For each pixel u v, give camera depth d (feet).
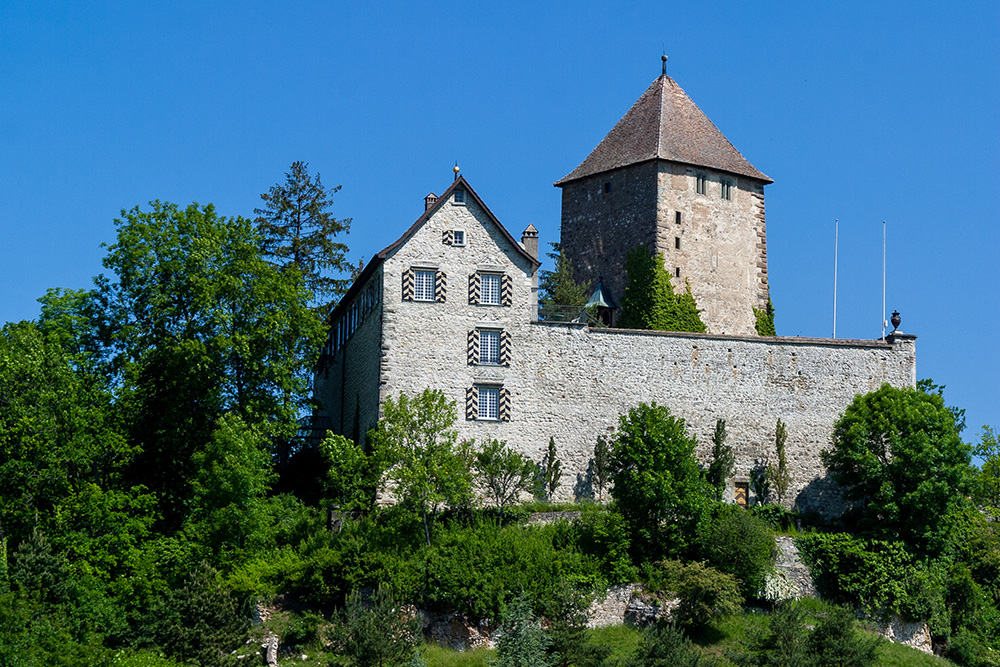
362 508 228.43
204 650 195.62
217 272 246.88
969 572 238.48
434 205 245.45
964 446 240.53
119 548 218.79
